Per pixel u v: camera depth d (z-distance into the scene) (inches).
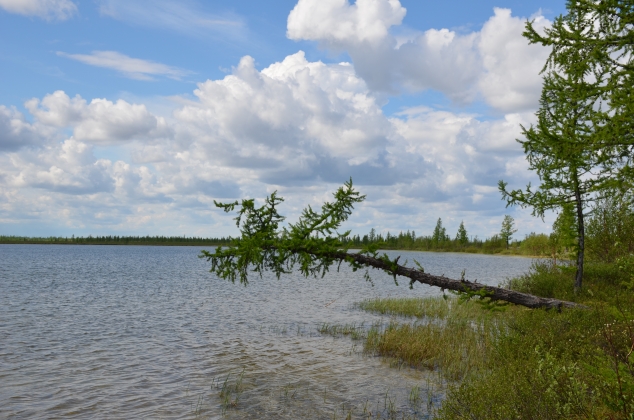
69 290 1199.6
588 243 773.3
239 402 332.5
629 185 272.2
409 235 6584.6
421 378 385.1
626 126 239.8
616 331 212.7
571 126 281.3
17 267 2228.1
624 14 261.1
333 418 299.9
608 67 275.0
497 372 275.3
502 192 646.5
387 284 1488.7
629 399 148.9
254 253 321.4
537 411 181.8
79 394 353.1
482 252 5349.4
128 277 1701.5
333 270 2266.2
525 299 380.2
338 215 340.8
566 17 290.2
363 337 567.5
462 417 205.0
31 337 578.6
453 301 885.2
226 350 504.1
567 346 278.7
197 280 1599.4
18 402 335.0
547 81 470.6
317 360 454.9
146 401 336.8
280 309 847.1
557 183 601.0
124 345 532.7
